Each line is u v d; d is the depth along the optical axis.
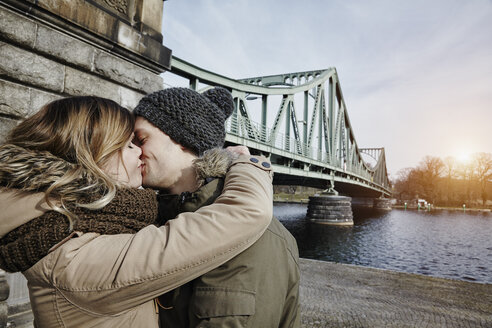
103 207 0.68
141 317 0.69
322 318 3.42
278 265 0.74
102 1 3.08
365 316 3.49
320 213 30.41
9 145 0.70
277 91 19.02
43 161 0.65
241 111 15.17
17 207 0.63
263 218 0.68
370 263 17.11
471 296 4.12
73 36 2.82
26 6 2.40
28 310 2.66
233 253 0.65
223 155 0.87
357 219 42.94
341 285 4.50
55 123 0.72
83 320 0.62
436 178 84.88
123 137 0.79
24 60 2.47
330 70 30.55
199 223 0.65
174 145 0.91
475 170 86.25
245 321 0.63
